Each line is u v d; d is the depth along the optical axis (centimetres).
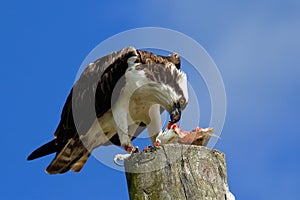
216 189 762
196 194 749
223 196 763
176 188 754
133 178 783
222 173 781
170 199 747
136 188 775
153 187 764
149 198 761
